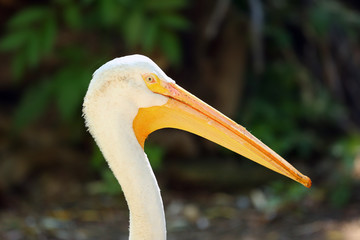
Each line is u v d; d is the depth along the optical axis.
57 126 12.36
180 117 4.47
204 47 13.11
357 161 12.18
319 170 12.17
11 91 12.80
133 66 4.30
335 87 14.22
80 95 11.48
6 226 9.73
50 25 11.15
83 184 11.77
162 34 11.44
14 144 11.95
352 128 14.12
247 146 4.49
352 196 10.98
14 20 11.16
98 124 4.25
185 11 13.02
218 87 13.16
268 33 13.55
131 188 4.25
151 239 4.25
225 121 4.51
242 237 9.66
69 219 10.31
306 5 13.77
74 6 11.16
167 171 12.12
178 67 13.17
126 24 11.05
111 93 4.25
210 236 9.77
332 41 14.11
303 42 14.69
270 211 10.48
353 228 9.62
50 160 12.00
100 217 10.48
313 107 13.86
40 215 10.39
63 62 12.33
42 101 11.68
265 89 13.98
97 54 12.08
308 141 13.08
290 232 9.74
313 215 10.38
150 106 4.38
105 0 10.91
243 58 13.26
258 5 12.44
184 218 10.54
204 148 12.86
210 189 11.98
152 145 12.34
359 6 15.62
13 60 12.15
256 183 12.09
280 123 13.38
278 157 4.49
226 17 13.17
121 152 4.25
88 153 12.39
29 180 11.57
